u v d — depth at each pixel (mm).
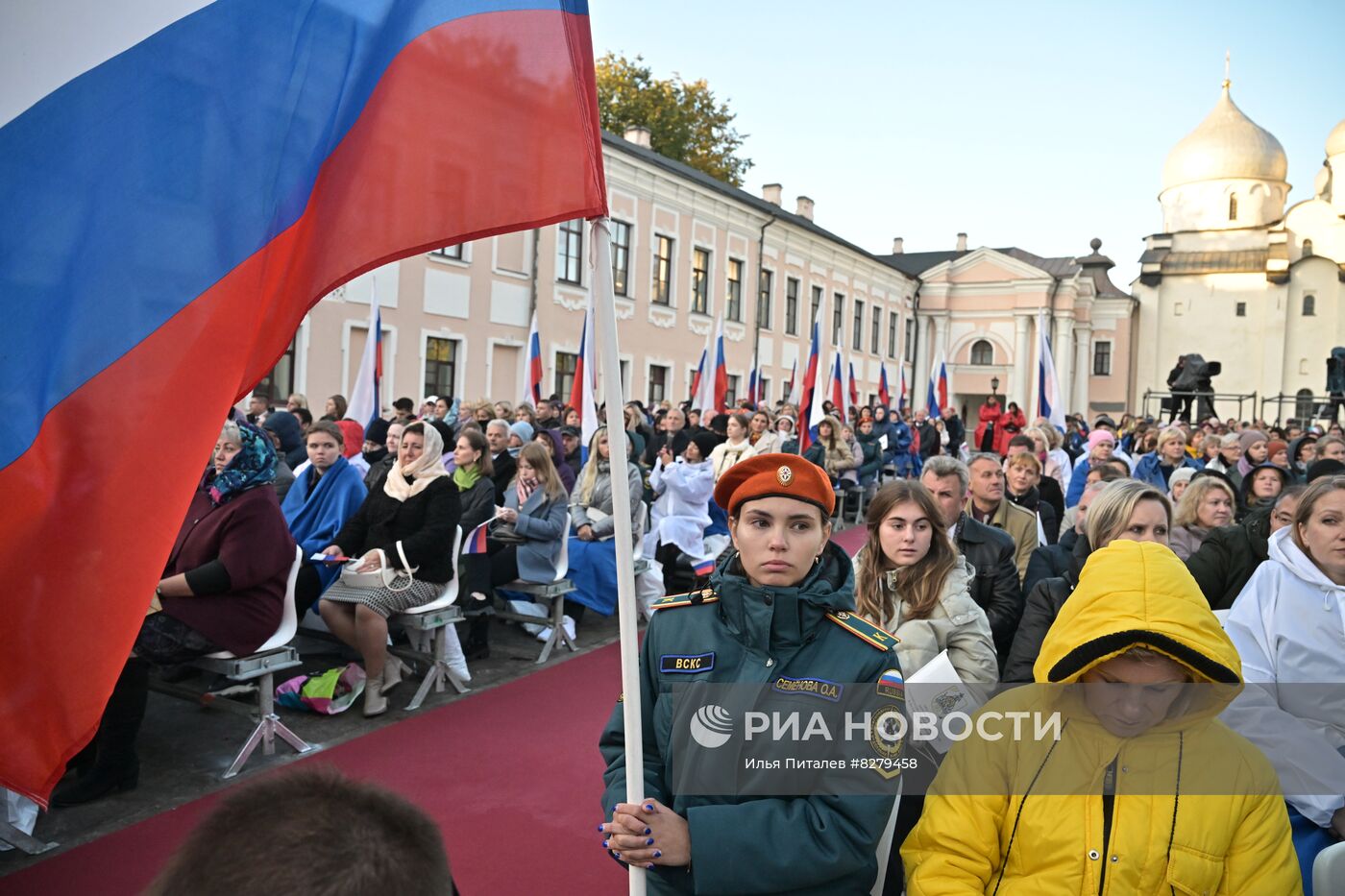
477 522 6324
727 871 1738
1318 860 2160
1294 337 45344
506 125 2061
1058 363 43781
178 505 1787
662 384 26719
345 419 9797
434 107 2066
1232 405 46281
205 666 4340
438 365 19594
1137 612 1759
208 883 771
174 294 1826
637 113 33562
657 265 26156
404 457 5590
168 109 1847
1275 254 45688
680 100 34875
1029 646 3236
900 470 16938
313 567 6023
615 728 2127
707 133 35156
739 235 29531
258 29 1928
